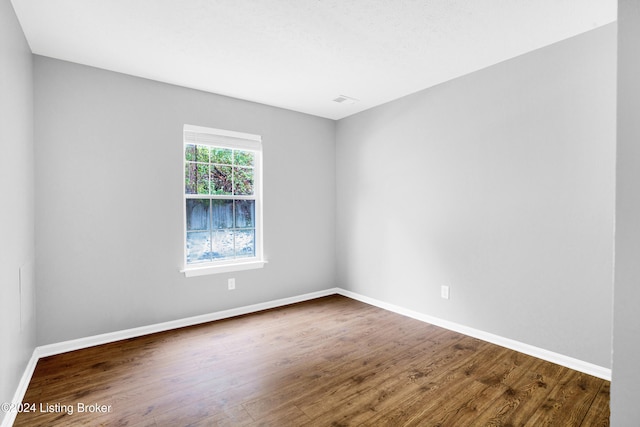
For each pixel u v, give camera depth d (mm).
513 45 2510
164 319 3184
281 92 3490
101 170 2863
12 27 1969
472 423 1796
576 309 2379
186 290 3312
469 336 3016
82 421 1812
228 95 3568
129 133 2998
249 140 3752
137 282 3039
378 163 3924
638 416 1181
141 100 3064
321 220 4402
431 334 3068
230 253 3695
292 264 4121
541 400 2004
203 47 2535
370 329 3205
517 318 2701
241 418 1845
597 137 2270
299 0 1975
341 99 3705
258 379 2268
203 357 2600
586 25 2234
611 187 2217
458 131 3102
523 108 2646
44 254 2611
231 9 2059
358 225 4215
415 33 2346
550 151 2496
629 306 1196
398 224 3693
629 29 1175
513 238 2717
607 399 2006
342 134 4434
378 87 3354
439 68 2914
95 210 2836
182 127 3285
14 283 1952
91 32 2303
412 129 3527
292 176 4117
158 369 2402
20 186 2135
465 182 3049
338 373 2348
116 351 2705
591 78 2293
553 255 2490
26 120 2332
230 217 3695
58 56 2645
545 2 1983
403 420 1826
